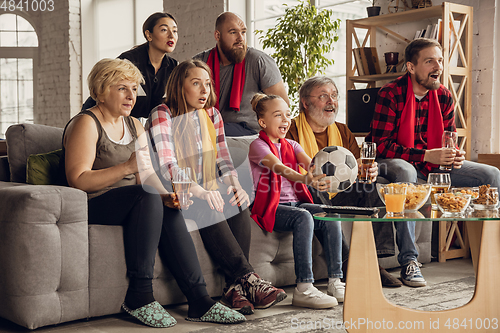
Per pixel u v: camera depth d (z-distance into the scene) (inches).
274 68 123.6
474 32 128.4
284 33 165.8
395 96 111.5
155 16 119.4
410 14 131.2
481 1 127.0
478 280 62.0
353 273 58.9
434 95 112.3
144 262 70.2
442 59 111.9
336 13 172.1
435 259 118.0
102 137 75.4
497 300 62.1
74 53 257.3
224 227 77.1
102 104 76.7
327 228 84.0
